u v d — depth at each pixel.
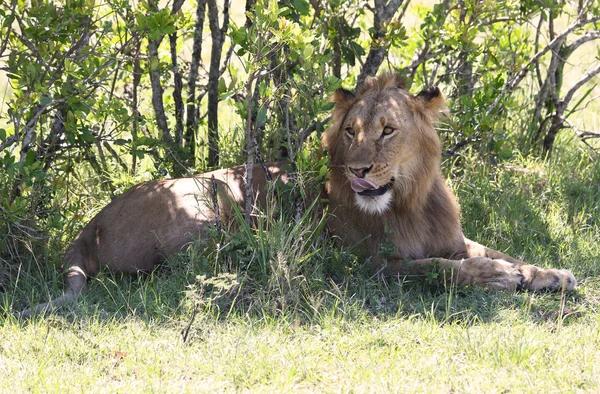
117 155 12.80
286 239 9.77
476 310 9.26
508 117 14.36
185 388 7.39
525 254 11.08
